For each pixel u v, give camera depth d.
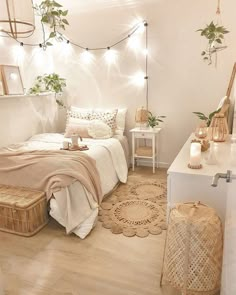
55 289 1.71
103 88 4.12
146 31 3.68
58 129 4.52
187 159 2.23
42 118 4.13
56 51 4.30
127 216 2.60
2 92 3.33
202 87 3.60
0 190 2.53
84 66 4.16
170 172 1.96
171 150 3.96
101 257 2.01
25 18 2.25
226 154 2.33
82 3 3.93
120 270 1.87
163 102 3.84
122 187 3.32
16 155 2.79
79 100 4.33
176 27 3.53
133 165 3.93
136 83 3.91
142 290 1.69
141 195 3.07
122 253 2.06
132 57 3.85
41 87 4.11
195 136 2.84
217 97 3.56
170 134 3.91
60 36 4.10
